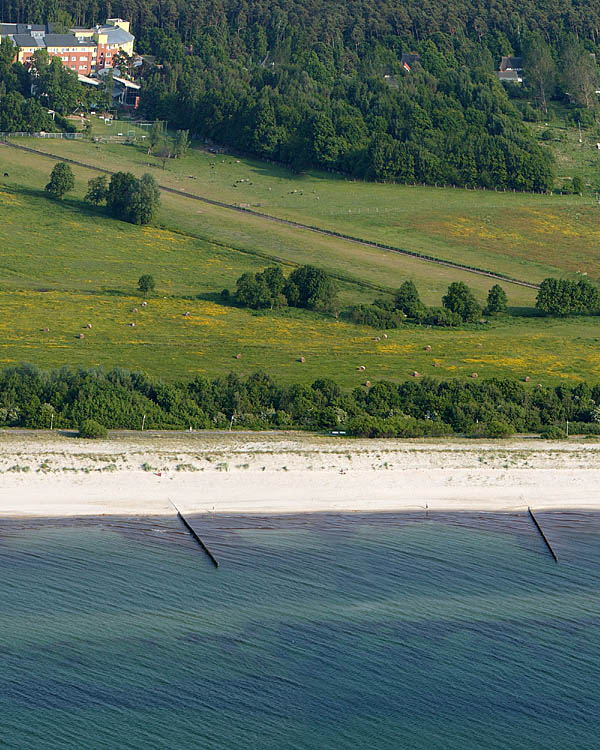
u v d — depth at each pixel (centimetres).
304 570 8312
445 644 7512
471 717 6844
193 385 11956
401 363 14725
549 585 8306
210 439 10712
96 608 7662
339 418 11569
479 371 14500
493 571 8456
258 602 7881
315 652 7350
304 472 9944
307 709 6819
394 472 10088
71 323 15738
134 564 8219
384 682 7100
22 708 6644
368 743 6531
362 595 8044
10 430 10688
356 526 9050
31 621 7469
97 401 11169
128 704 6750
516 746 6594
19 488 9156
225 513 9100
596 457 10788
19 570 8006
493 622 7788
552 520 9356
